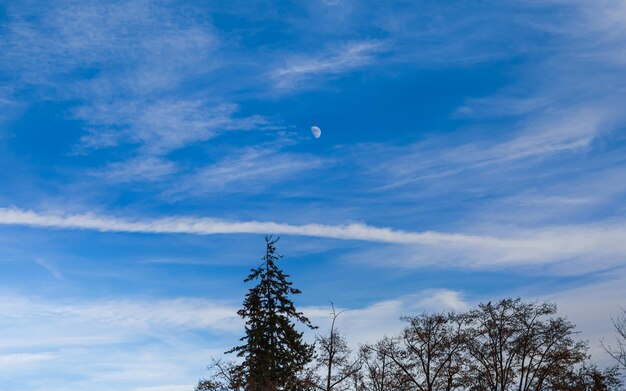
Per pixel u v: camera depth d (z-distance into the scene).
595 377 58.56
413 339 62.06
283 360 61.78
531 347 61.12
